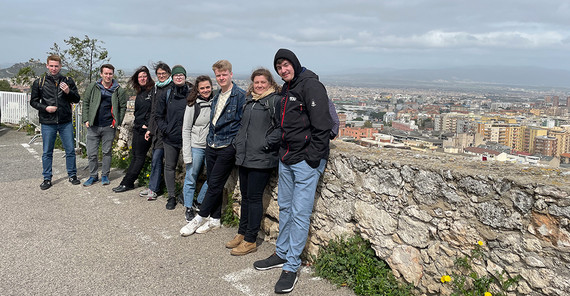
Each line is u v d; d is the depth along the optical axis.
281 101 2.83
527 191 2.05
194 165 3.93
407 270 2.58
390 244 2.67
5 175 5.79
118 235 3.67
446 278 2.29
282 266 3.07
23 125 10.48
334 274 2.87
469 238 2.27
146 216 4.20
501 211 2.14
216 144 3.49
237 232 3.77
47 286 2.75
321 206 3.12
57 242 3.49
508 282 2.10
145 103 4.91
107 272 2.96
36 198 4.75
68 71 10.52
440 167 2.42
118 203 4.62
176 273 2.96
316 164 2.70
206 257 3.24
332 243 2.99
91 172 5.39
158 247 3.42
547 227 1.98
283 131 2.78
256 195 3.22
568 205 1.91
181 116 4.24
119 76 10.19
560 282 1.95
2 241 3.48
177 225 3.95
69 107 5.26
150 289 2.72
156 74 4.50
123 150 6.43
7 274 2.90
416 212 2.51
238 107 3.46
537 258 2.02
